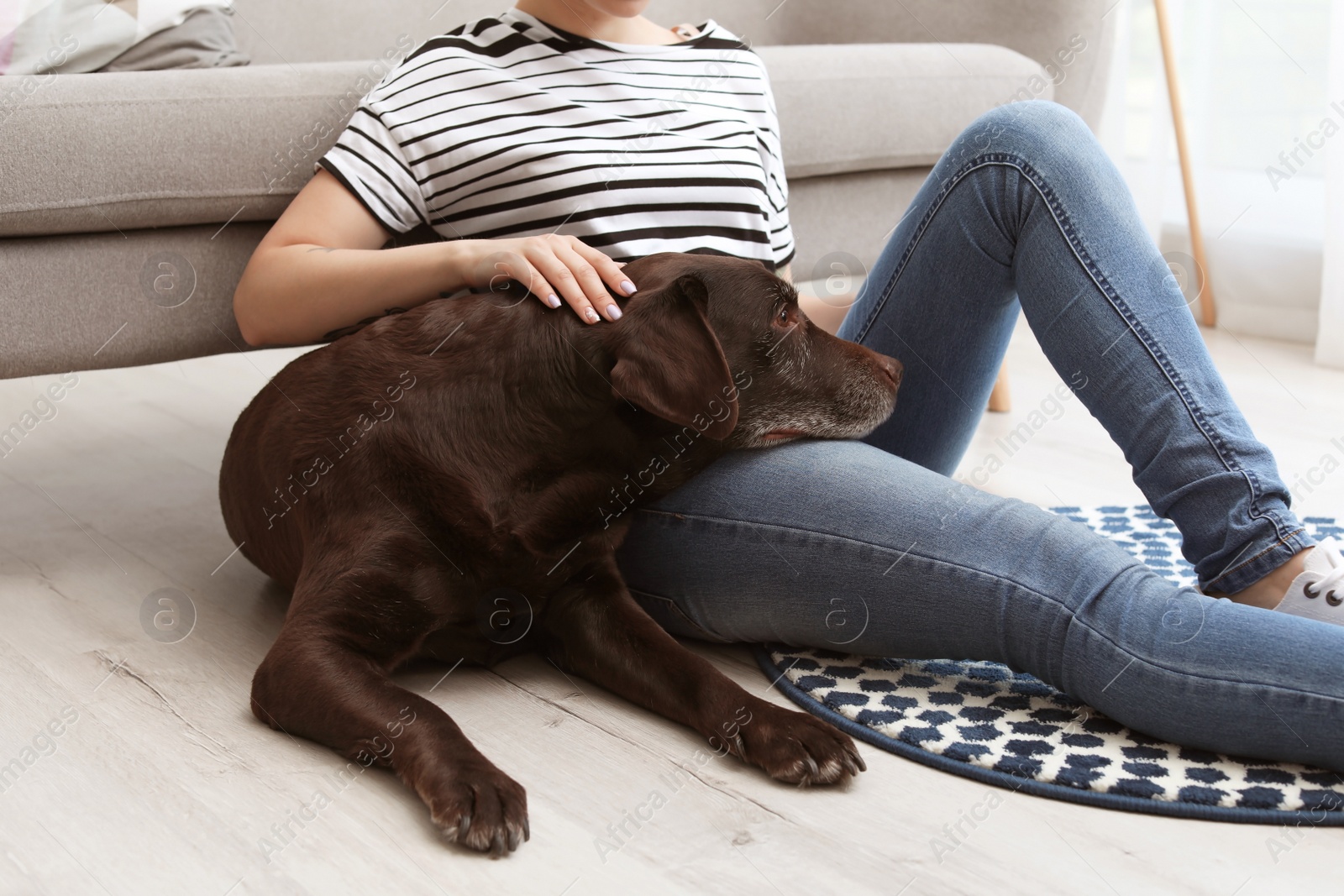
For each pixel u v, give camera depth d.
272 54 2.63
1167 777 1.18
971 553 1.31
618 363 1.29
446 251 1.42
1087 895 1.03
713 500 1.46
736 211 1.63
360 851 1.11
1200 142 3.41
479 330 1.37
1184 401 1.32
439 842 1.12
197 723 1.35
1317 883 1.04
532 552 1.36
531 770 1.26
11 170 1.57
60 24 2.05
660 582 1.54
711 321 1.39
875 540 1.35
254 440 1.51
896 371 1.53
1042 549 1.29
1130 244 1.39
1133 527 1.95
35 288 1.65
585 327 1.34
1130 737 1.27
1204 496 1.30
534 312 1.36
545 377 1.34
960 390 1.65
